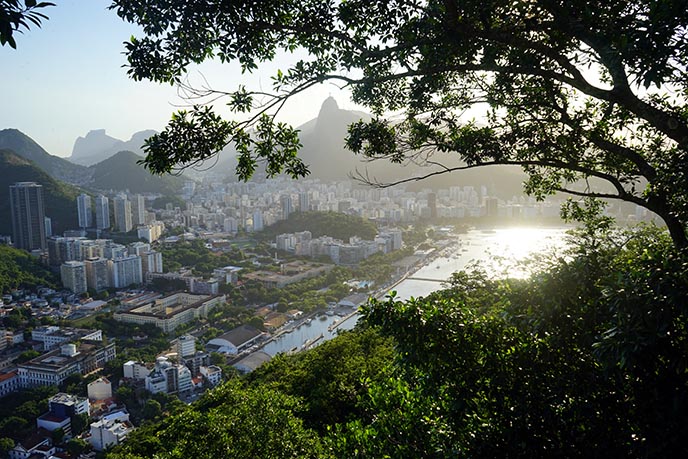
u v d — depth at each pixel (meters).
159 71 58.44
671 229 56.84
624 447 41.94
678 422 37.59
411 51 55.22
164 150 55.00
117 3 53.22
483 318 52.75
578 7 46.81
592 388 44.06
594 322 44.56
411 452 56.00
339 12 57.06
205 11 54.28
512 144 67.12
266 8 57.44
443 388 52.56
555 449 44.78
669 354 37.09
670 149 61.34
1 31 34.47
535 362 47.09
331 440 71.69
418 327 51.62
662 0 39.06
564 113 63.88
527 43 50.94
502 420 47.41
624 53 42.50
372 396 69.25
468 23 52.25
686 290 34.84
